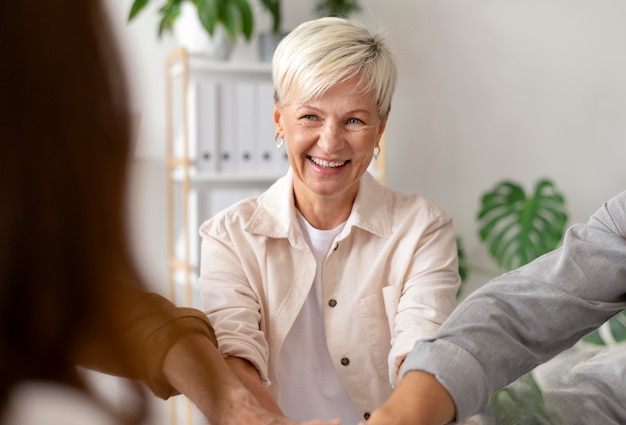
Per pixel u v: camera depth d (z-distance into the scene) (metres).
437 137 3.85
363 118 1.40
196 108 3.33
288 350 1.51
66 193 0.34
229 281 1.48
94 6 0.35
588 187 3.95
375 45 1.39
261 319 1.50
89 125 0.35
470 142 3.87
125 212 0.37
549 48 3.89
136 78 0.38
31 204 0.34
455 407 1.02
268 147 3.41
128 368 0.38
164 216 3.61
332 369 1.53
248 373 1.31
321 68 1.35
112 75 0.35
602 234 1.14
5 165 0.33
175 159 3.43
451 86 3.84
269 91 3.39
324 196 1.45
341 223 1.53
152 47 3.55
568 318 1.10
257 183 3.63
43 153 0.34
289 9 3.67
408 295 1.47
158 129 3.58
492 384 1.05
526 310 1.09
